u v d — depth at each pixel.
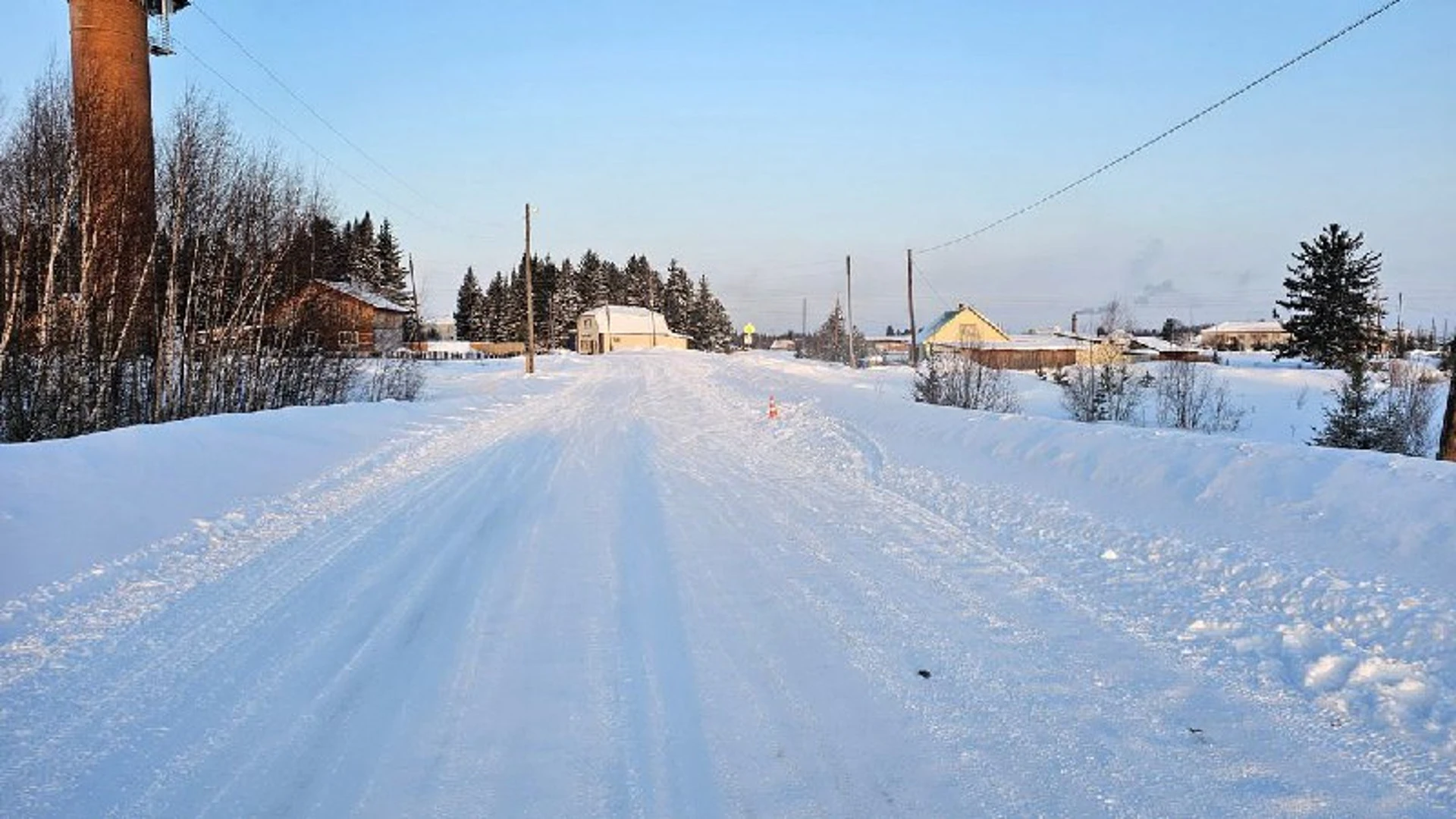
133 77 22.12
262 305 21.50
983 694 4.47
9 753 3.82
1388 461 7.39
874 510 9.41
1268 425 30.67
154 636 5.29
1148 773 3.64
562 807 3.42
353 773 3.70
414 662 4.97
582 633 5.47
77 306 15.56
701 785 3.59
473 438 17.05
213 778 3.65
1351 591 5.40
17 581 5.83
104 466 8.60
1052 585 6.32
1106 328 62.50
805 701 4.42
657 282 136.12
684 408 25.08
